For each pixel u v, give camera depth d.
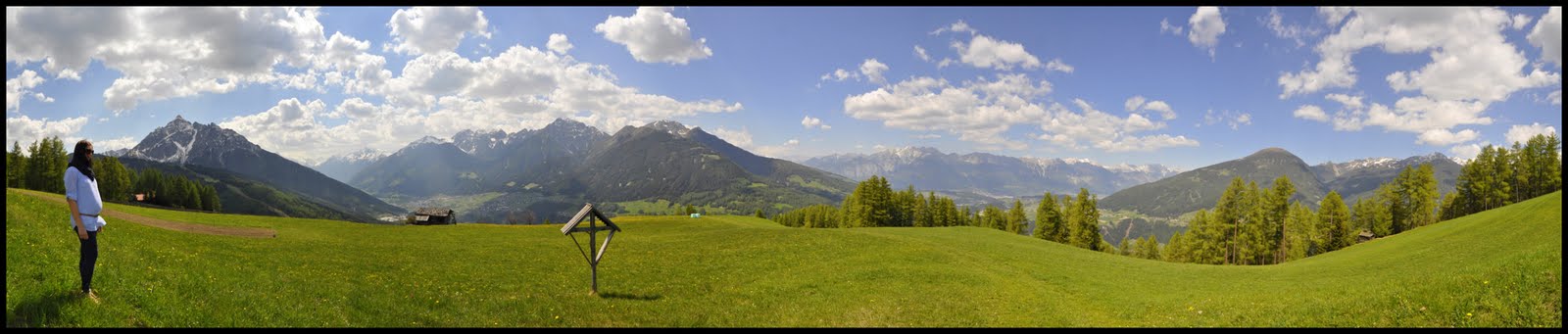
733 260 41.94
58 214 23.62
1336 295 22.53
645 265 39.12
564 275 33.66
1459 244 40.69
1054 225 120.00
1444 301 17.31
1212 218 102.62
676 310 24.92
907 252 42.50
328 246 41.66
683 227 75.88
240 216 64.50
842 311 25.56
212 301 16.53
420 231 64.81
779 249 45.50
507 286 28.23
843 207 157.38
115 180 142.12
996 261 43.59
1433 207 101.50
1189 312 24.67
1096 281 37.03
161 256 20.69
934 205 148.38
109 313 13.16
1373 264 38.53
